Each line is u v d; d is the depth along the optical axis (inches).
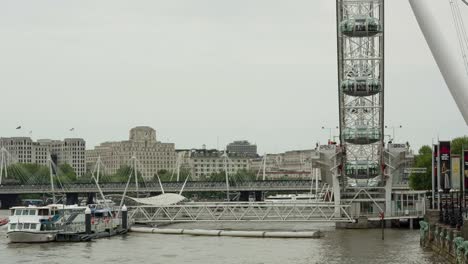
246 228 5388.8
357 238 4549.7
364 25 4815.5
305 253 3863.2
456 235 3228.3
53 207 4719.5
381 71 4948.3
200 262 3599.9
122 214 5211.6
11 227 4598.9
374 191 5369.1
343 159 5206.7
